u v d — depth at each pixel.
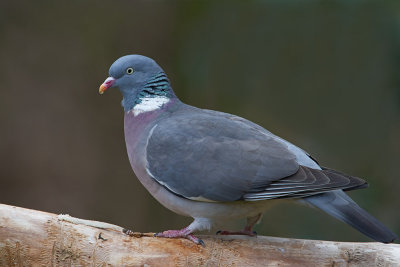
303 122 14.90
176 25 14.88
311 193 6.80
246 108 14.97
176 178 7.32
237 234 7.78
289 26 15.05
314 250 7.02
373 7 14.23
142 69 8.16
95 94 13.79
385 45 14.39
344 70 14.76
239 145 7.27
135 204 13.85
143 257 6.80
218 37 15.00
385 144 14.44
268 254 6.99
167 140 7.47
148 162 7.53
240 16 15.02
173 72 14.79
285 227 13.14
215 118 7.68
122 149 13.89
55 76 13.56
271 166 7.09
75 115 13.55
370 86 14.61
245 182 7.09
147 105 8.06
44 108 13.41
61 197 13.32
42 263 6.66
